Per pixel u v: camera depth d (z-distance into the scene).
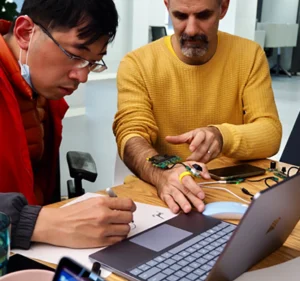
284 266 0.80
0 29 1.33
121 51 7.25
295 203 0.78
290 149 1.66
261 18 9.80
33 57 1.17
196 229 0.93
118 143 1.51
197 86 1.66
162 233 0.91
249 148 1.47
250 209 0.62
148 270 0.76
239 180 1.26
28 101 1.33
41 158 1.49
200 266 0.78
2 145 1.21
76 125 4.41
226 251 0.64
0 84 1.18
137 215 1.01
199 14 1.52
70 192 1.49
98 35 1.10
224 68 1.68
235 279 0.74
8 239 0.72
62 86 1.20
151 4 7.94
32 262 0.79
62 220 0.86
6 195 0.90
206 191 1.18
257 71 1.71
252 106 1.67
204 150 1.32
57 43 1.12
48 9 1.10
